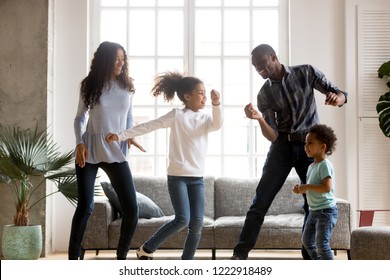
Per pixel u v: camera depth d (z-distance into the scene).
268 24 6.01
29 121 5.44
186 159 3.67
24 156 4.79
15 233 4.82
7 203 5.38
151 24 6.01
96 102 3.64
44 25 5.49
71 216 5.75
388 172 5.75
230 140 5.98
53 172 5.47
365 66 5.79
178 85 3.88
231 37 6.01
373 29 5.80
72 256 3.59
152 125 3.68
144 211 4.92
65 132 5.79
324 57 5.84
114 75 3.73
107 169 3.68
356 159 5.75
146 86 5.98
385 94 5.54
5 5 5.49
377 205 5.73
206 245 4.79
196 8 6.01
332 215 3.50
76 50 5.83
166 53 6.02
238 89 5.98
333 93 3.77
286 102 3.80
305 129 3.82
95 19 6.00
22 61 5.46
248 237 3.80
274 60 3.80
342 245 4.73
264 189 3.84
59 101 5.80
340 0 5.86
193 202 3.67
